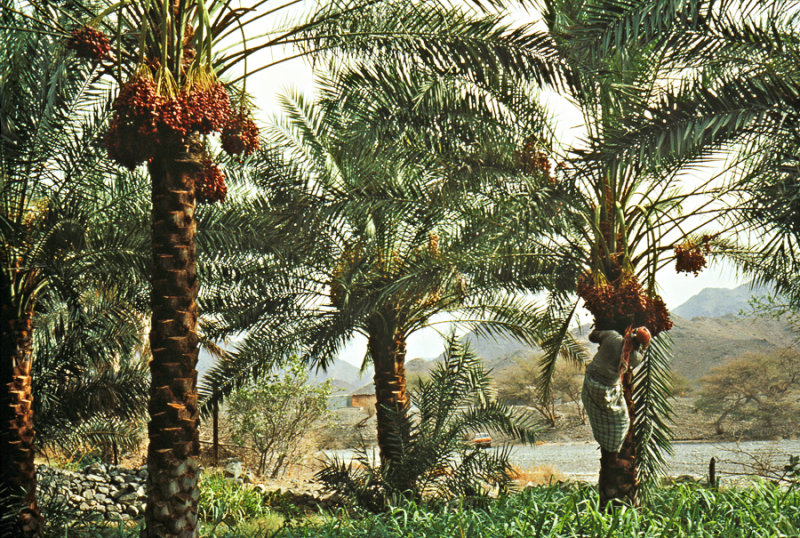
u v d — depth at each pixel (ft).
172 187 21.40
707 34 22.22
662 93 22.80
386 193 31.76
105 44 21.58
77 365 35.68
